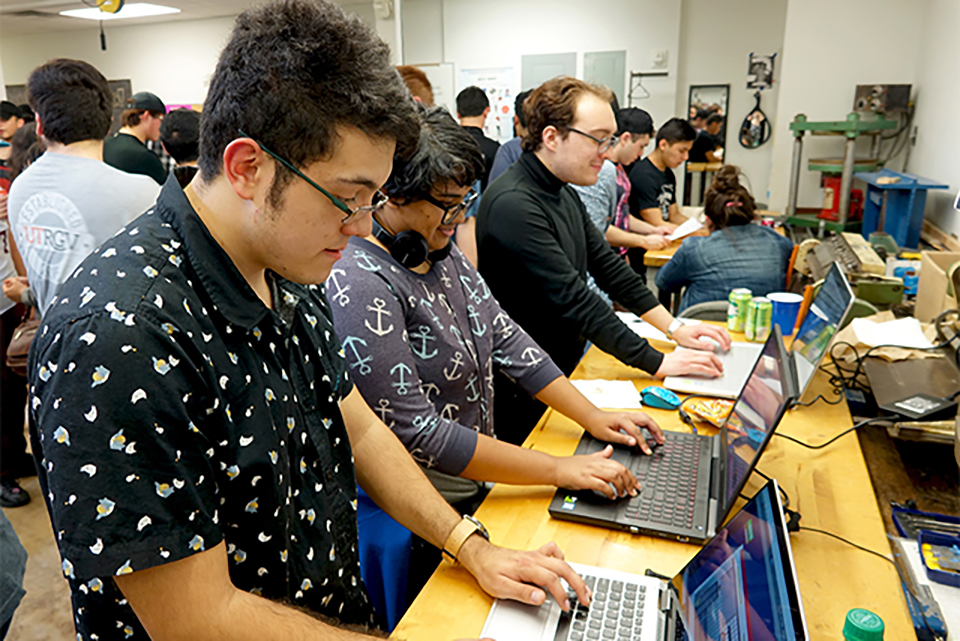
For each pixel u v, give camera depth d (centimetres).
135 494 62
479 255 193
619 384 179
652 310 210
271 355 78
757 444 114
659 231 387
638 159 415
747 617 76
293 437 82
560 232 189
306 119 64
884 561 107
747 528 88
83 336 61
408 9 626
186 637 68
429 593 102
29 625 207
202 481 68
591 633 92
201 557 68
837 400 167
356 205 71
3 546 96
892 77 470
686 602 93
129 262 66
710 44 633
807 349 164
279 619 74
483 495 142
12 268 256
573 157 181
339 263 121
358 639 79
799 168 489
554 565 99
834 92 485
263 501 76
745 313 219
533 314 190
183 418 65
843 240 289
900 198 352
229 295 71
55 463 62
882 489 132
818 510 120
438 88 639
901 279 246
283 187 67
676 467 133
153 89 809
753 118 638
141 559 63
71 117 188
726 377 178
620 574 103
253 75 64
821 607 97
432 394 133
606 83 618
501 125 639
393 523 130
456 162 121
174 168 76
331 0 68
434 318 130
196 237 70
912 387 156
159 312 65
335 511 92
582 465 124
